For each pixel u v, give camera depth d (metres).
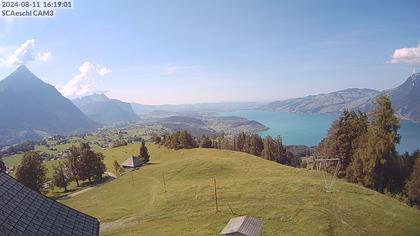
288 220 55.81
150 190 90.69
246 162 109.19
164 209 68.81
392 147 83.94
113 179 128.88
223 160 109.06
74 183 135.88
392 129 84.06
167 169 111.75
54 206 28.95
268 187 74.31
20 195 26.94
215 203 67.50
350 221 54.94
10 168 197.75
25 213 25.34
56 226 26.59
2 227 22.06
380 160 82.50
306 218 55.91
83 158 129.50
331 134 102.44
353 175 89.44
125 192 97.56
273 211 60.16
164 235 53.84
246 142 169.12
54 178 121.81
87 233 28.52
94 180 134.38
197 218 60.44
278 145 150.38
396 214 58.16
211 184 82.12
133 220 65.50
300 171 93.56
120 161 165.00
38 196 28.61
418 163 83.31
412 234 51.66
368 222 54.78
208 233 52.34
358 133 95.94
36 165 112.25
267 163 107.06
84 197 104.81
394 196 81.50
